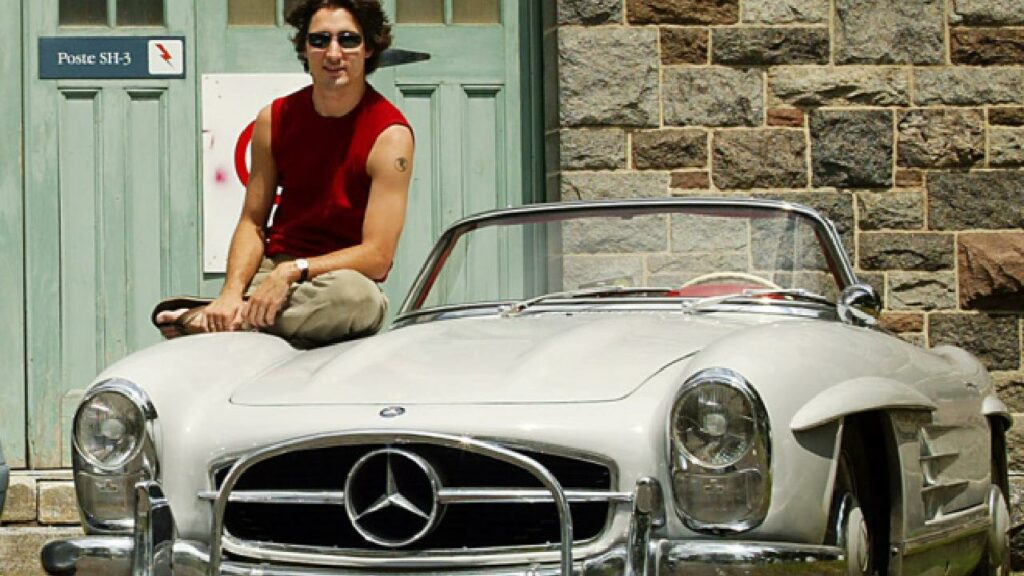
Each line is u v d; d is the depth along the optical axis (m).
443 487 4.41
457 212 8.87
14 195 8.73
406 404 4.53
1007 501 6.17
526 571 4.31
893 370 4.91
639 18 8.47
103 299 8.76
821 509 4.39
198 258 8.78
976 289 8.50
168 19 8.78
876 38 8.54
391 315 8.80
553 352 4.79
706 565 4.19
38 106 8.75
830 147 8.51
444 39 8.87
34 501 8.19
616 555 4.28
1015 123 8.59
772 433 4.26
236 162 8.78
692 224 5.70
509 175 8.87
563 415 4.40
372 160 5.89
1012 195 8.56
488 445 4.29
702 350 4.55
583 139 8.44
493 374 4.68
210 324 5.67
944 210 8.54
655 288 5.66
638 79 8.46
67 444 8.73
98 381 4.78
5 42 8.74
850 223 8.53
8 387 8.71
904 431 4.83
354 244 5.97
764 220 5.65
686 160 8.48
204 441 4.64
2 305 8.71
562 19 8.45
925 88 8.56
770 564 4.17
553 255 5.80
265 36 8.80
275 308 5.52
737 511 4.27
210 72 8.78
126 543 4.59
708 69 8.49
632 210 5.76
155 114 8.79
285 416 4.58
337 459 4.53
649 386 4.52
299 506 4.60
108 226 8.77
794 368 4.43
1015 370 8.54
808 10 8.53
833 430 4.44
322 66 5.88
